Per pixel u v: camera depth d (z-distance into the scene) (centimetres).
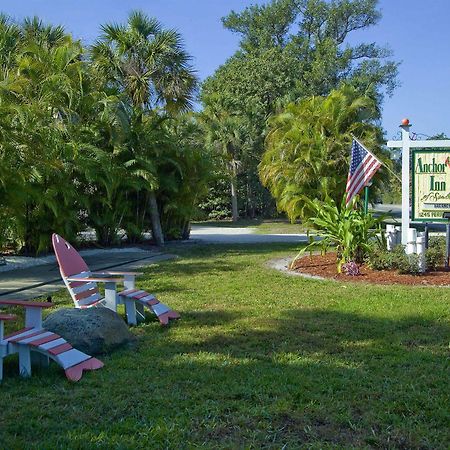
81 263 755
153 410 449
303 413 443
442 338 664
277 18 5088
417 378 521
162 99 2145
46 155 1334
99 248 1834
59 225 1583
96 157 1617
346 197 1290
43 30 1962
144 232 2064
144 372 543
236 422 427
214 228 3109
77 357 543
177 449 384
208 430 413
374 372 541
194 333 695
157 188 1884
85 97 1652
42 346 523
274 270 1271
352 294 948
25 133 1274
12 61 1652
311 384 504
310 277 1153
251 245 1933
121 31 2030
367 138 1966
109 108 1684
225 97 4028
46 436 406
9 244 1616
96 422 428
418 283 1050
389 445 390
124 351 615
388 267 1166
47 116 1441
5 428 420
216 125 3706
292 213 1888
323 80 4431
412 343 644
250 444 390
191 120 2633
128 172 1803
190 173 2056
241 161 3800
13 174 1286
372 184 2055
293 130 1905
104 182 1628
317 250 1645
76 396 480
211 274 1215
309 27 5075
